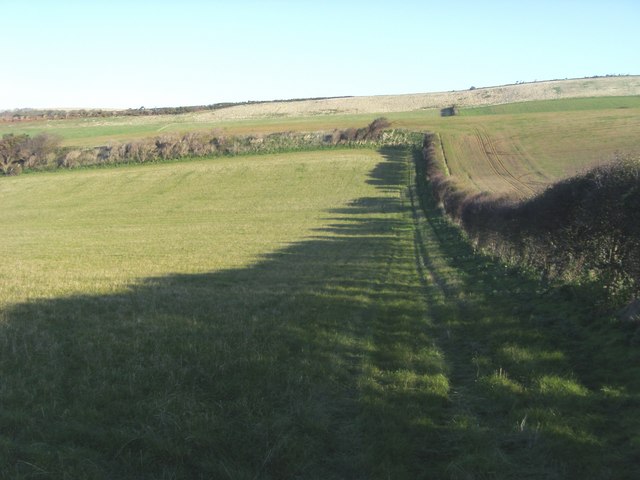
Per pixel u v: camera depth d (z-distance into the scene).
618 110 93.88
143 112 148.25
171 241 34.22
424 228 35.56
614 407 6.41
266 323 10.73
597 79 142.88
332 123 105.19
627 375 7.21
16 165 82.81
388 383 7.62
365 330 10.62
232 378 7.37
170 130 109.31
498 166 62.56
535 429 5.96
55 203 63.66
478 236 23.41
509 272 16.20
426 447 5.79
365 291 15.45
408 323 11.30
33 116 141.12
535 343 9.05
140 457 5.23
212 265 22.81
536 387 7.20
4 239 38.62
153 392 6.81
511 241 17.59
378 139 87.88
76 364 7.88
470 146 75.12
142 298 13.84
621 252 9.94
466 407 6.83
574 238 12.19
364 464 5.34
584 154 63.97
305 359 8.30
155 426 5.87
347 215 47.12
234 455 5.45
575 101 114.31
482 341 9.75
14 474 4.73
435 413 6.60
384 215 46.00
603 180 10.55
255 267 21.89
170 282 17.62
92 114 144.38
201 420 5.98
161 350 8.62
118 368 7.71
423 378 7.71
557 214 12.80
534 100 121.94
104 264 23.80
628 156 10.48
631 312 8.88
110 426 5.87
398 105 136.75
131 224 47.22
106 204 61.66
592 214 10.74
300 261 23.53
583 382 7.36
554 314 10.71
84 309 12.35
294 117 126.31
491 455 5.46
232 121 124.12
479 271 18.09
